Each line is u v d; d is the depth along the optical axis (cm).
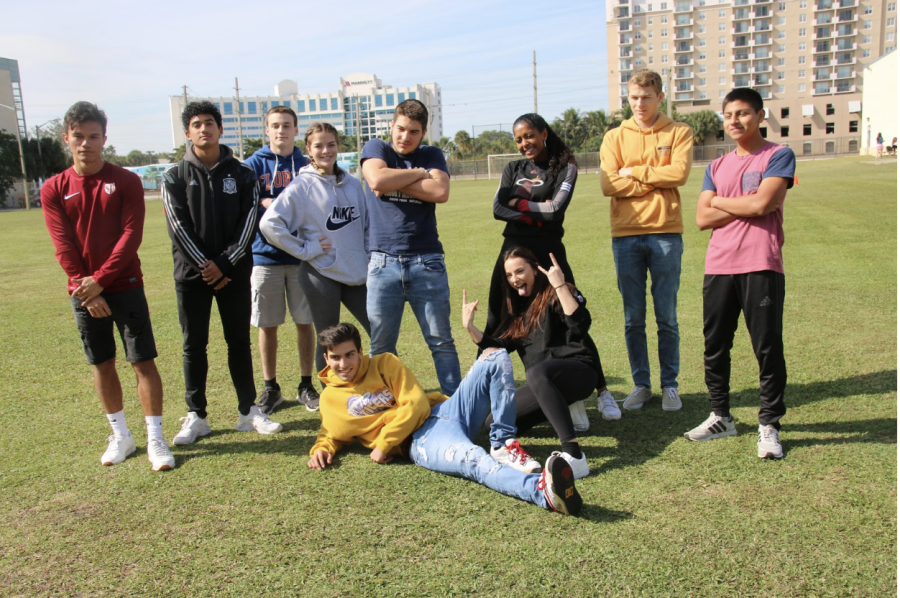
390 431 315
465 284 790
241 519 269
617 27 8244
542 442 345
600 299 667
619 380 441
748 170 318
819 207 1360
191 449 350
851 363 430
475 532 251
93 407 421
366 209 400
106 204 323
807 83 7725
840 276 699
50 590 226
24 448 354
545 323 342
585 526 252
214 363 518
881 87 4625
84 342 329
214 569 234
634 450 324
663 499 271
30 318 710
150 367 333
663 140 383
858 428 330
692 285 711
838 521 246
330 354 323
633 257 388
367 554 239
